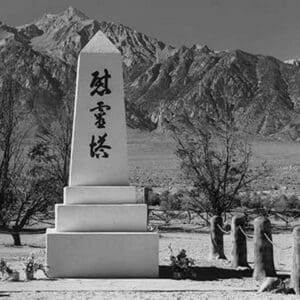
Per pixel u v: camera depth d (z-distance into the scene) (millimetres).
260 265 15383
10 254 19953
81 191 15758
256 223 15523
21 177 29312
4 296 12789
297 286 13453
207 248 22750
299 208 38938
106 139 16047
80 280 14820
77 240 15234
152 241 15391
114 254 15297
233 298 12836
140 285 14211
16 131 40531
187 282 14781
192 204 33125
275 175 69812
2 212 28750
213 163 32562
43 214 33125
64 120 34062
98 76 16078
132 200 15875
